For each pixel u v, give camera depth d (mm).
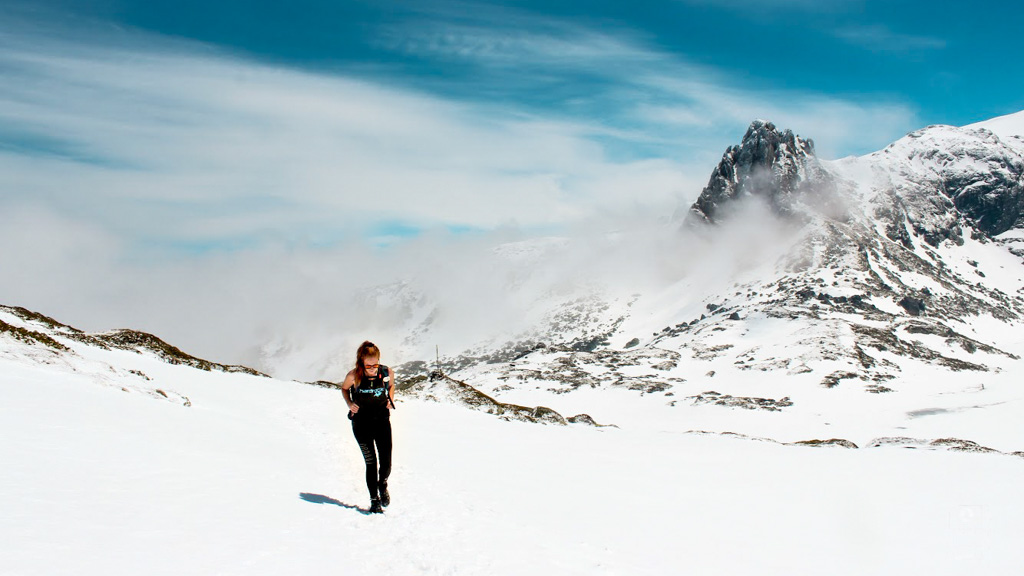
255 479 12617
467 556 9602
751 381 187250
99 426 14094
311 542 9180
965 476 22969
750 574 11094
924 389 175250
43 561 6488
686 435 38875
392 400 12508
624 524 13688
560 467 21125
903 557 13094
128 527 8148
